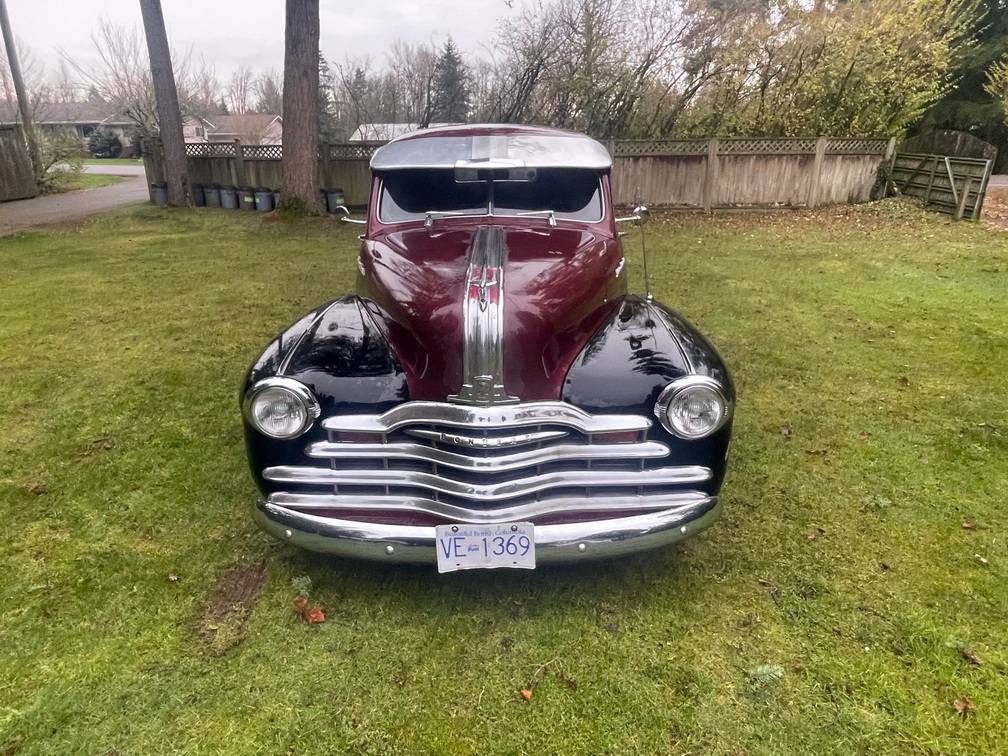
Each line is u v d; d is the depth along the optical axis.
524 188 3.59
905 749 2.02
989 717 2.12
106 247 9.88
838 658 2.36
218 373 5.00
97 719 2.13
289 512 2.44
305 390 2.39
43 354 5.39
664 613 2.59
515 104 15.39
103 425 4.16
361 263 3.45
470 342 2.35
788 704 2.18
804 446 3.88
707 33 13.50
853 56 12.84
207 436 4.02
